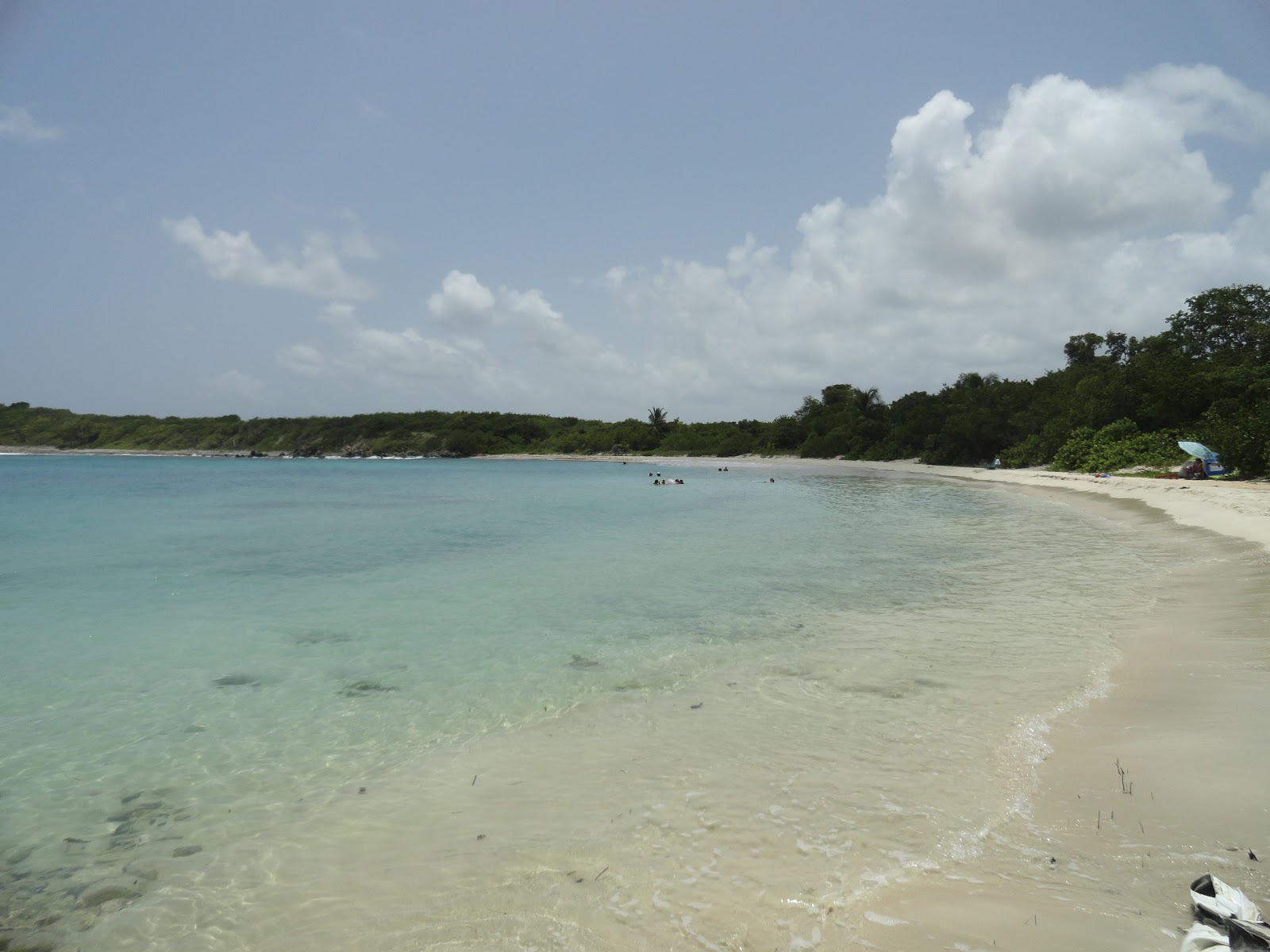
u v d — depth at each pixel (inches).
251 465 4188.0
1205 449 1371.8
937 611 479.5
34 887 187.2
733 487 1995.6
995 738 263.0
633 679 350.6
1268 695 285.1
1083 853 181.6
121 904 180.1
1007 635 409.1
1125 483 1430.9
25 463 4256.9
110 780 248.8
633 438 5438.0
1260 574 529.7
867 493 1708.9
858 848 190.1
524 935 160.9
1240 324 2112.5
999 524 1005.2
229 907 177.6
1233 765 223.3
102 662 385.1
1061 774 229.0
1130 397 1969.7
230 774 252.8
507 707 315.6
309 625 461.4
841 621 458.3
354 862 196.1
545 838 203.2
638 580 609.6
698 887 176.4
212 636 436.5
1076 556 692.1
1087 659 356.8
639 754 260.4
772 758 252.2
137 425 6515.8
